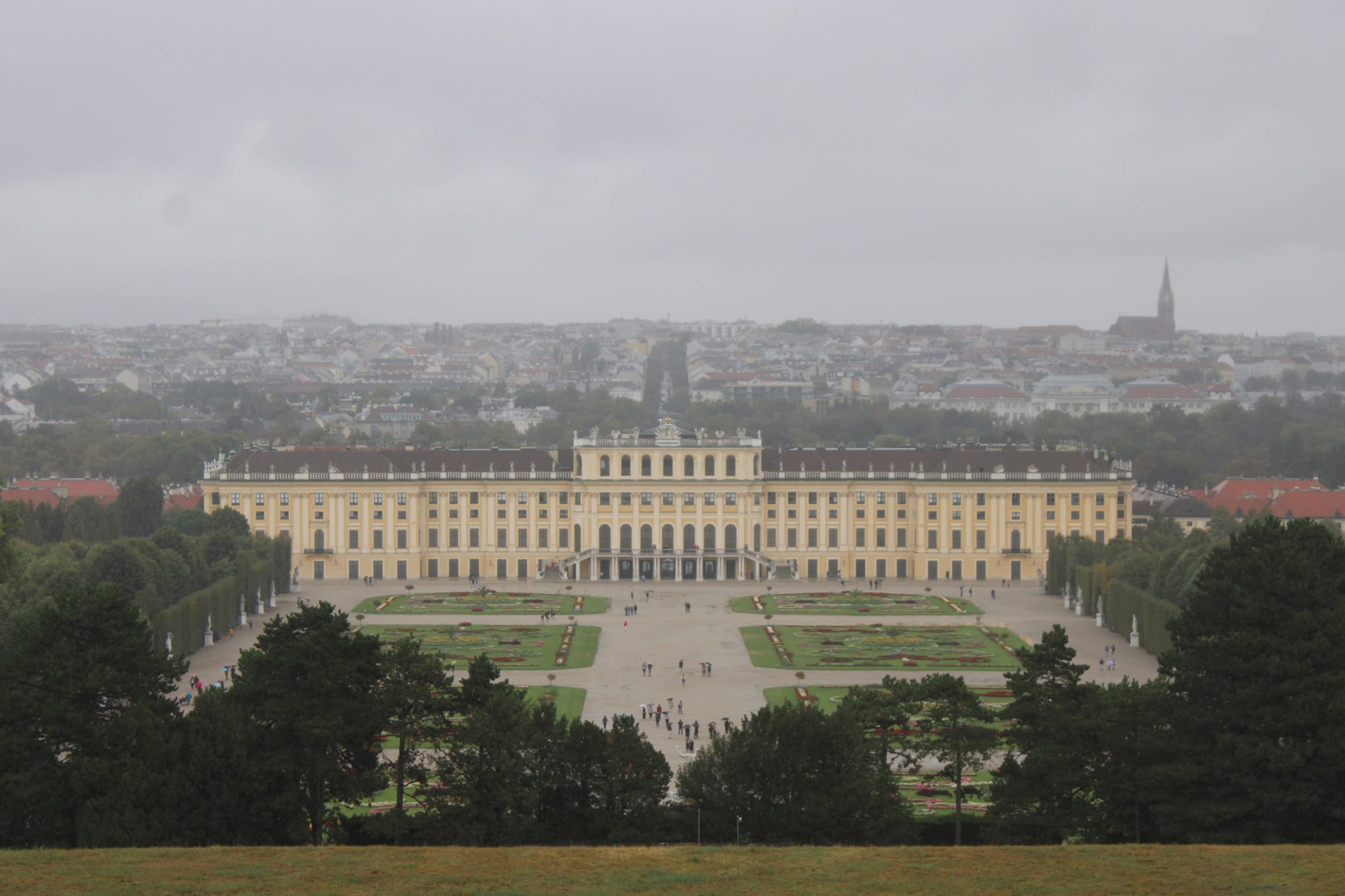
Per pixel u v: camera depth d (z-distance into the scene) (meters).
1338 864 175.88
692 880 172.50
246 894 166.62
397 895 166.50
